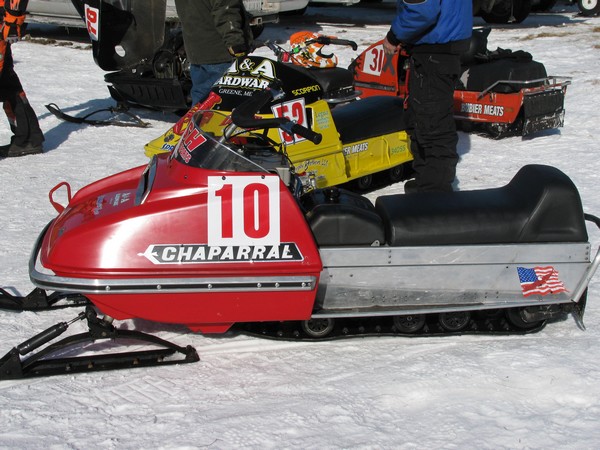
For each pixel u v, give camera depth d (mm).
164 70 8570
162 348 3775
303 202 4000
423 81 5273
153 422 3154
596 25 15531
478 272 3762
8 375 3475
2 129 8328
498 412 3229
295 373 3584
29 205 5926
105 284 3449
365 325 3979
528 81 7547
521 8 15922
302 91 5719
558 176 3906
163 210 3537
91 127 8516
